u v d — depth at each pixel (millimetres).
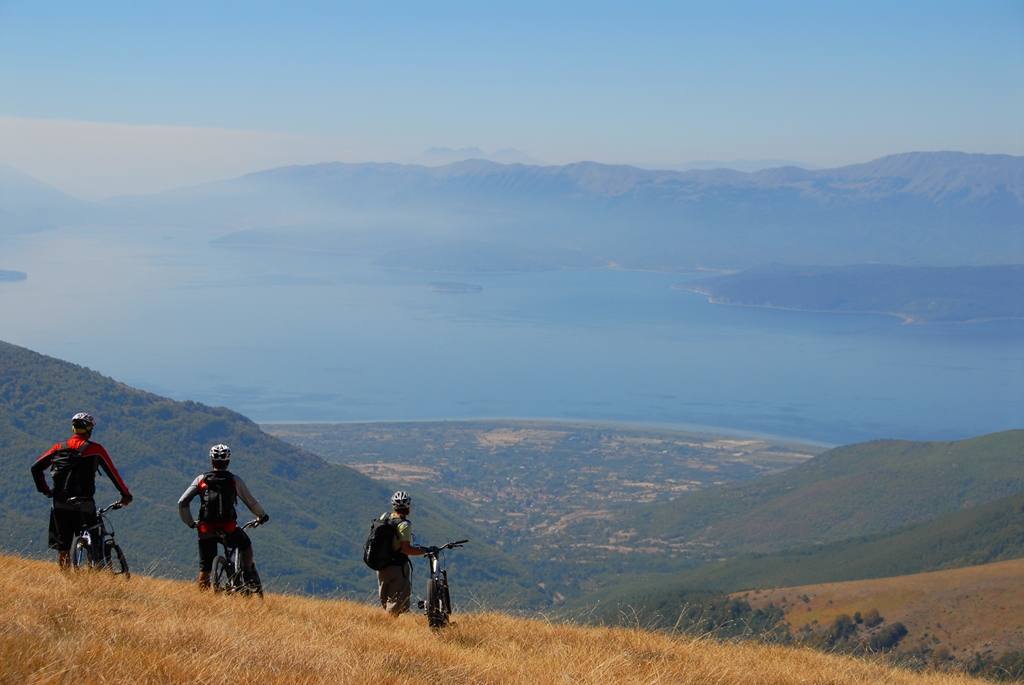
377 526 14648
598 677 10836
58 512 13773
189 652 9219
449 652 11531
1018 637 96812
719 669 12586
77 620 10008
